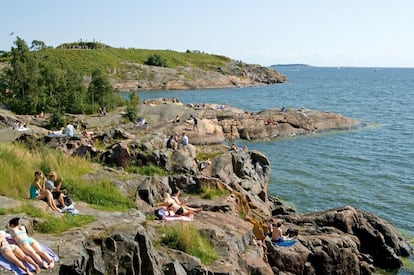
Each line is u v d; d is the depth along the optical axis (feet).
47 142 93.04
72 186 61.26
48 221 42.42
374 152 154.81
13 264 33.42
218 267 46.03
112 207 59.72
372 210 98.17
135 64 427.33
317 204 101.86
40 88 171.22
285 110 205.16
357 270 68.74
